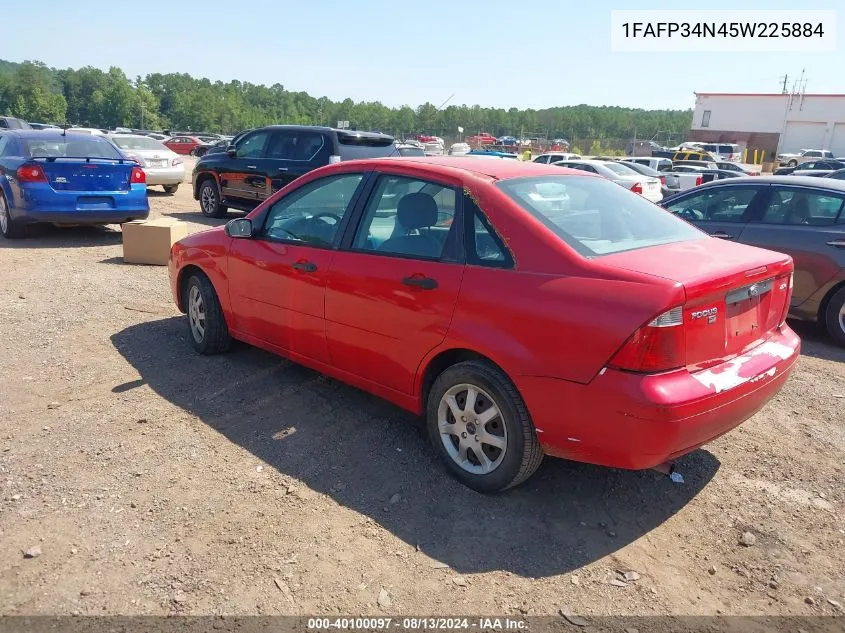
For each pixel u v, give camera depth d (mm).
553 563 3027
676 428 2873
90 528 3123
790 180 7004
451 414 3631
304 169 11625
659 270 3020
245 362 5270
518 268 3262
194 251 5238
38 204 9430
